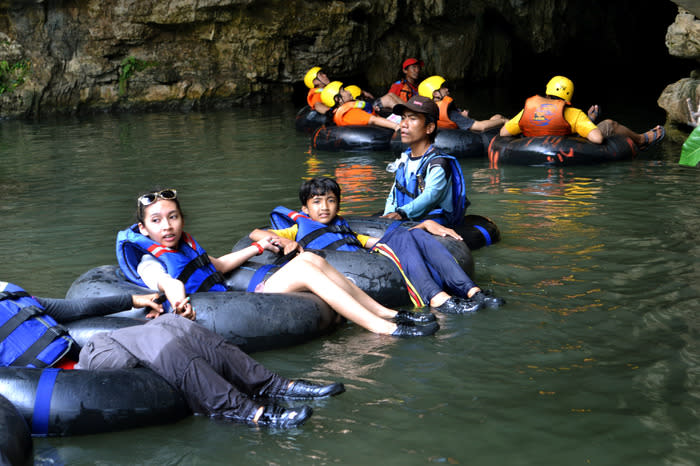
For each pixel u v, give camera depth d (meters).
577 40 22.94
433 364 3.35
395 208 5.15
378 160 9.02
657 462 2.48
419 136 5.04
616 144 8.28
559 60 22.94
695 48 9.81
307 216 4.57
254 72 16.52
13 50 14.66
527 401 2.96
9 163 9.32
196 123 13.32
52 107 14.99
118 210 6.59
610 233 5.43
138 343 2.96
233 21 16.08
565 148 8.10
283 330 3.57
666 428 2.70
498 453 2.57
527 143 8.33
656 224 5.62
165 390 2.87
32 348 2.97
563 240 5.30
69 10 15.05
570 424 2.76
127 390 2.80
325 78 11.91
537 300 4.13
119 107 15.72
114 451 2.67
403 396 3.04
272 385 3.07
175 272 3.65
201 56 16.28
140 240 3.70
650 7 24.41
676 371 3.17
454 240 4.54
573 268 4.66
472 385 3.12
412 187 5.06
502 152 8.52
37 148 10.59
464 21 20.05
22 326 3.00
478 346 3.53
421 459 2.55
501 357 3.40
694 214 5.87
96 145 10.80
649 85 18.83
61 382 2.78
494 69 20.64
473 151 9.01
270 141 10.83
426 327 3.70
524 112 8.59
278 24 16.42
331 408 2.95
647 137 8.68
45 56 14.91
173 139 11.27
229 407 2.88
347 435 2.73
